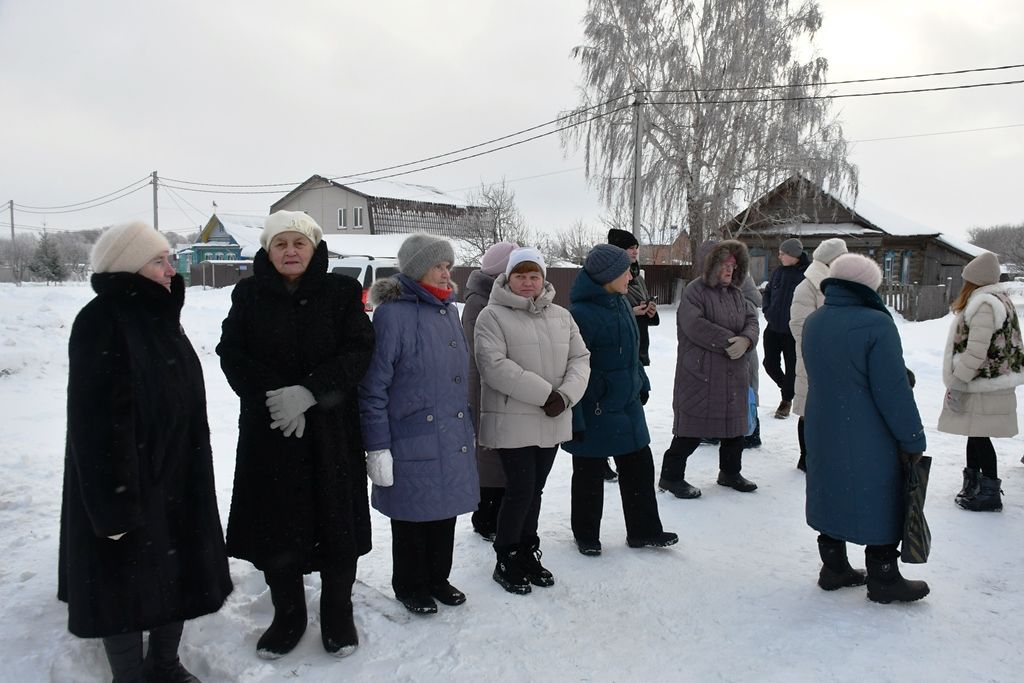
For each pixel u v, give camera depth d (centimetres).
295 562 271
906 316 1936
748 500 475
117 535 222
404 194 4400
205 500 259
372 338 285
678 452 481
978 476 461
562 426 348
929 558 383
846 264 336
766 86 2300
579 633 306
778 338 693
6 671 257
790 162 2317
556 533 421
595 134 2333
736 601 336
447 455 307
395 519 309
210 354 1070
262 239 277
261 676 266
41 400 742
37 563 338
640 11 2308
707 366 468
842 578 345
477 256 2784
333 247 3114
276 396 261
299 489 271
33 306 1390
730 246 473
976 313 445
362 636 296
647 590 347
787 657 286
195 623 296
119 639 243
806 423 347
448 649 289
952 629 308
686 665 281
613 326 380
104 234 246
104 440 221
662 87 2319
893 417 315
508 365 329
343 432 281
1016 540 406
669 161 2314
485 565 375
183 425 251
